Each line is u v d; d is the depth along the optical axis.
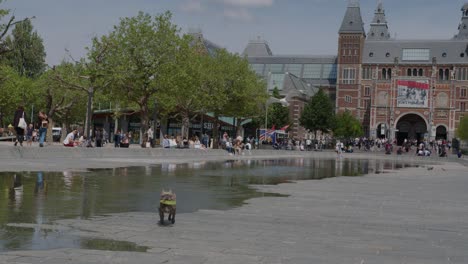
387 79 154.88
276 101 93.62
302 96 148.25
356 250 10.26
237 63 78.94
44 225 11.55
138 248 9.74
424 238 11.86
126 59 52.97
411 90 149.50
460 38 177.25
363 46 166.12
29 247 9.45
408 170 44.38
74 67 64.81
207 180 25.02
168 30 54.69
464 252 10.42
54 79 58.56
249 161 48.69
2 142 57.06
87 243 9.98
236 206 16.16
